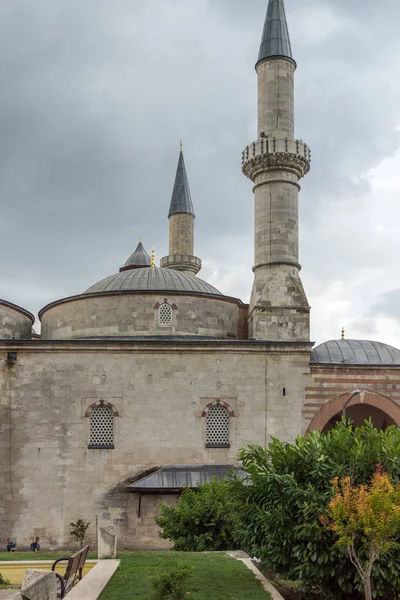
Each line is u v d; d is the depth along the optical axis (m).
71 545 37.75
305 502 19.73
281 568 20.95
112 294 43.88
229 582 20.64
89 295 44.25
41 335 49.00
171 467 38.56
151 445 39.09
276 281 43.56
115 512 38.03
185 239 68.38
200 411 39.56
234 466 38.66
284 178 45.09
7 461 38.47
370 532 17.89
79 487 38.41
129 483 38.44
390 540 18.80
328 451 21.30
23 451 38.62
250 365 40.22
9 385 39.22
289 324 42.91
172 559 24.00
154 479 37.41
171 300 43.84
